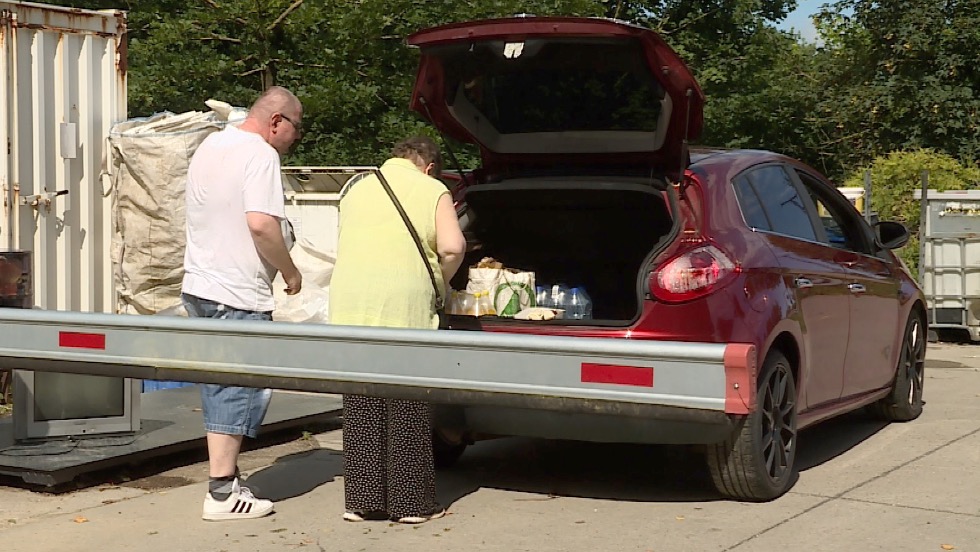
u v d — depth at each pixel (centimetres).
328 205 1140
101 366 355
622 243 639
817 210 673
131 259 905
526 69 556
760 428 548
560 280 646
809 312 601
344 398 536
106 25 898
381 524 534
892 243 764
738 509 552
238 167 534
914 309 784
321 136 1992
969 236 1245
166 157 884
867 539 498
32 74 841
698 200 553
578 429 529
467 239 616
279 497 588
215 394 536
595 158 586
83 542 507
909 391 776
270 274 553
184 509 564
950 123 2370
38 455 616
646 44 518
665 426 517
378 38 1961
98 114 899
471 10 1873
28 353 365
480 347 310
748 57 2525
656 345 296
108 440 652
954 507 552
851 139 2555
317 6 1991
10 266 754
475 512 554
